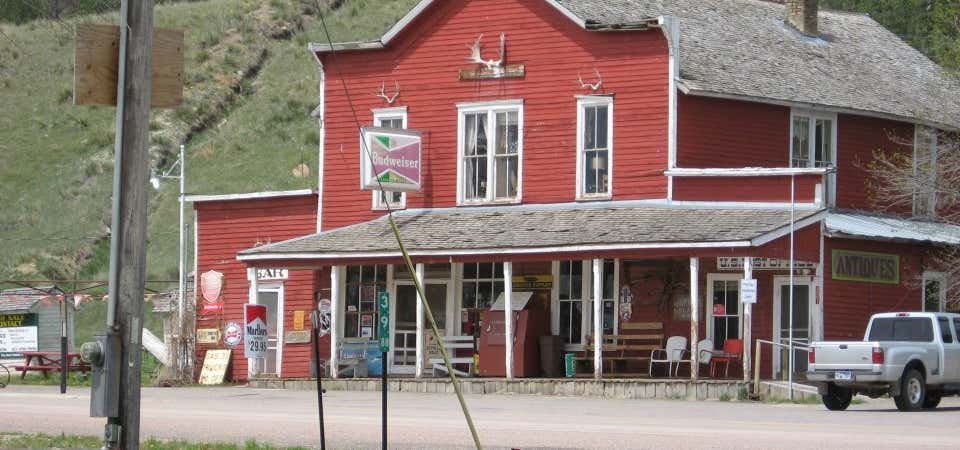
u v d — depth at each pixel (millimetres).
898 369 28828
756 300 33969
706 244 33719
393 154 40438
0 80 94000
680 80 38219
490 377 38781
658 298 38438
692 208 37625
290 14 99438
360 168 42281
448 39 41500
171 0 109438
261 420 25812
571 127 39719
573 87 39688
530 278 40062
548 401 32562
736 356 36500
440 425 24359
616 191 38906
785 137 40594
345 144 42875
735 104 39562
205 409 29609
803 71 43125
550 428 23500
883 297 38312
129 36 13102
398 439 21562
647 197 38438
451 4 41438
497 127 40781
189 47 94938
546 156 40000
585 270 39250
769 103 39938
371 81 42562
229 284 44719
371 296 42281
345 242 39844
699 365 37875
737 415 27344
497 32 40781
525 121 40375
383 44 41969
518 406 30531
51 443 21312
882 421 25281
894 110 42906
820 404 31641
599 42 39406
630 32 38938
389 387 37562
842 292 37094
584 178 39438
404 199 41875
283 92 88250
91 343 13172
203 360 43781
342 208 42781
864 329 37656
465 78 41156
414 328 41625
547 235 37000
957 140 44719
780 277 37406
